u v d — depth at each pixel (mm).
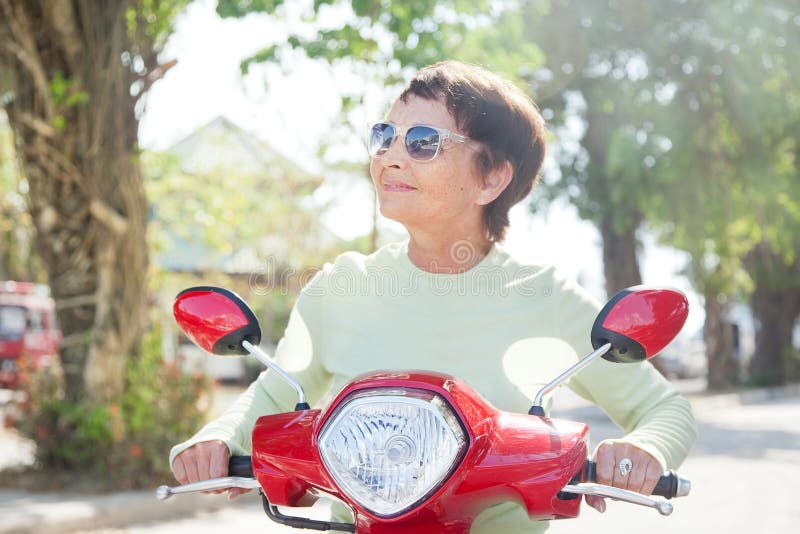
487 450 1454
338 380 1977
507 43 9336
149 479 7492
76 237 7895
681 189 17297
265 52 8180
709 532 6559
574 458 1486
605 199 18047
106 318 7875
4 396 15828
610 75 17328
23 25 7324
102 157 7652
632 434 1720
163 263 13914
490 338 1902
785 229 20125
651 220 19125
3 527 6016
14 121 7719
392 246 2045
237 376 20906
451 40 8633
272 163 12773
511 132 1948
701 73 16562
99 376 7832
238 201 12273
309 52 7988
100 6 7488
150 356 8055
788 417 17719
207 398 8273
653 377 1904
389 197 1929
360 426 1419
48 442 7734
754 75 16047
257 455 1575
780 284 28625
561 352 1929
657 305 1611
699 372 36344
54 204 7848
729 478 9227
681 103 16812
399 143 1897
